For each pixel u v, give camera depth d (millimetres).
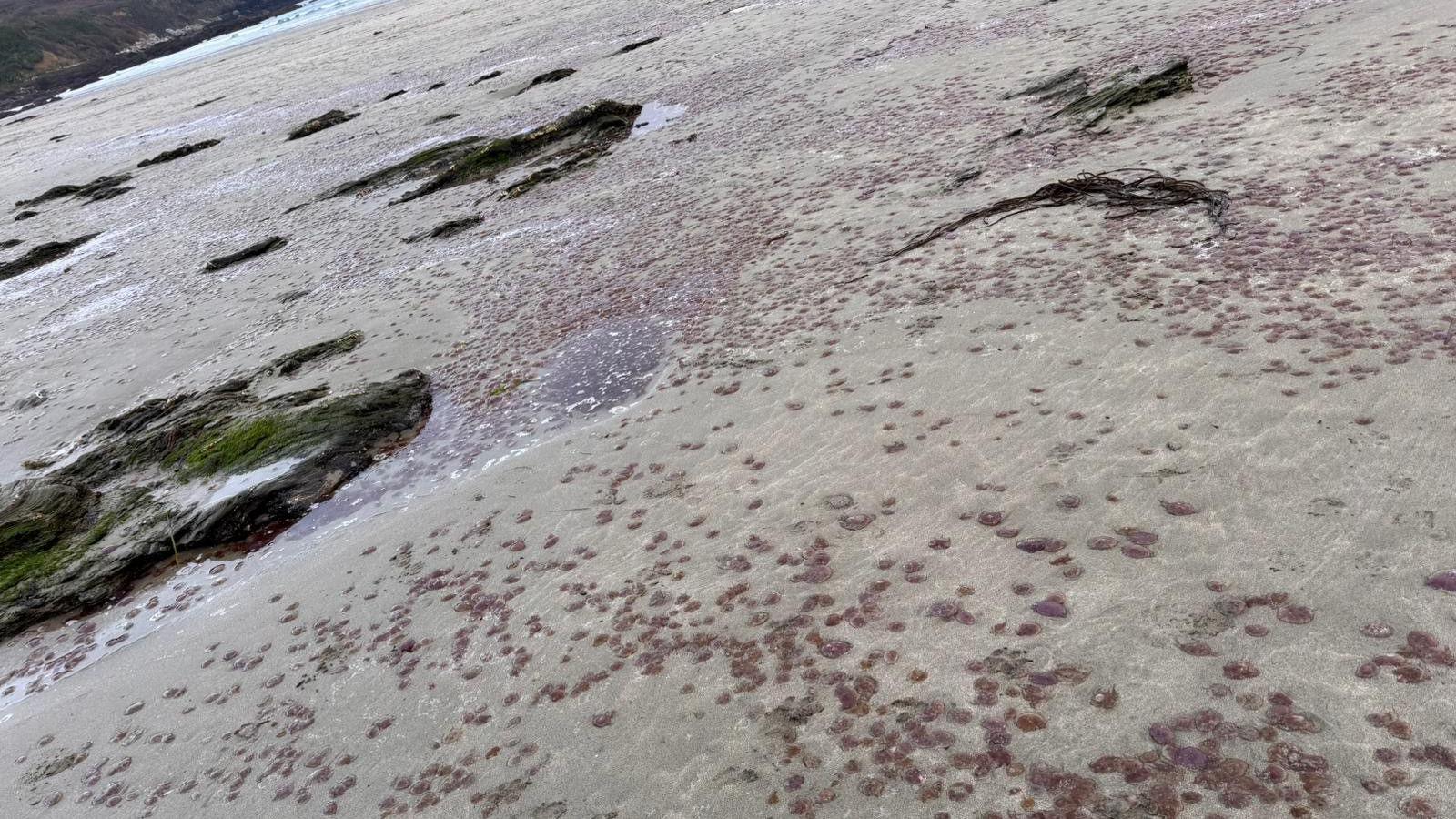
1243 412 2730
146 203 12562
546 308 5352
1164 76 5652
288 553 3797
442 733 2584
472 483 3787
